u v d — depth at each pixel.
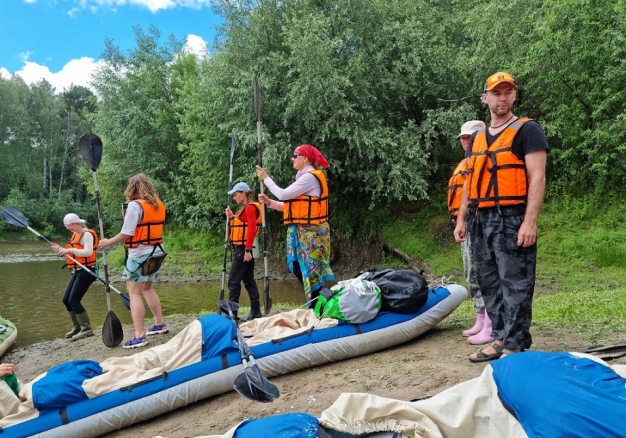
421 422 2.30
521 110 13.72
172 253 17.41
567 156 12.34
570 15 11.78
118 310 9.99
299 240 5.14
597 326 4.57
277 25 14.35
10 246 29.56
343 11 13.50
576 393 1.93
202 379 3.79
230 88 13.50
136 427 3.63
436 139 14.14
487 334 4.21
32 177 40.66
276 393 2.71
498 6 12.88
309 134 13.91
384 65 13.93
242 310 7.97
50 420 3.36
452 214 4.91
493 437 2.19
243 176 14.43
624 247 10.56
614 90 11.58
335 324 4.25
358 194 15.27
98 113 22.00
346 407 2.39
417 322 4.47
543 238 11.77
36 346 6.84
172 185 20.33
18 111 40.84
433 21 14.87
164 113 20.14
